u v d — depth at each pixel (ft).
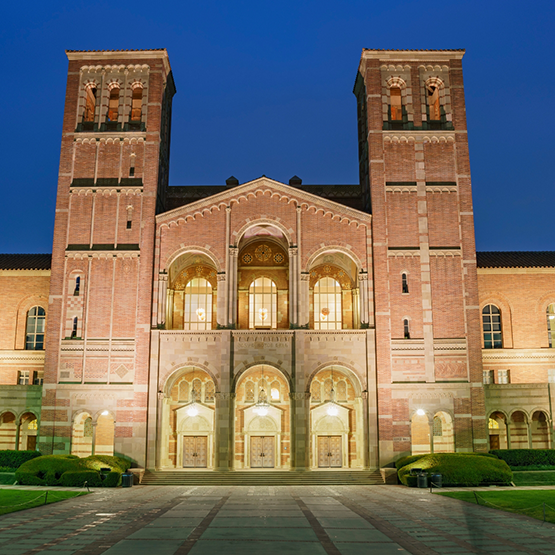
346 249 162.09
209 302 182.80
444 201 165.07
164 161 185.57
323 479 143.74
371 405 151.94
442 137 169.07
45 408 152.76
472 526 80.43
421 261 160.86
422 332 156.66
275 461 170.30
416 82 173.58
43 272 183.83
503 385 166.81
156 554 62.23
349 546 67.10
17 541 68.90
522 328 180.65
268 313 182.60
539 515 88.89
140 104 182.50
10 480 137.80
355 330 156.15
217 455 148.87
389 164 167.12
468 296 159.33
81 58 175.01
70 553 62.59
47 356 155.63
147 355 154.40
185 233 163.63
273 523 82.33
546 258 190.70
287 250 173.27
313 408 173.78
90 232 163.53
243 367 154.40
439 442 163.53
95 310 158.20
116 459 144.66
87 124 171.42
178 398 173.88
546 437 171.01
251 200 165.17
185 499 110.42
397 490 126.72
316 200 164.55
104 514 90.07
